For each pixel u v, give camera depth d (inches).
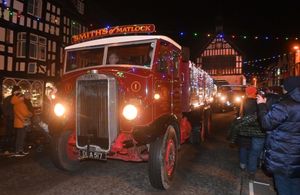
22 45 725.3
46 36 797.9
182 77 306.2
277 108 139.6
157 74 240.5
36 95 776.3
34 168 271.0
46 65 800.3
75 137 243.0
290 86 143.6
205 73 455.5
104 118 222.2
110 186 225.6
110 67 241.3
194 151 359.6
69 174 254.2
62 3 854.5
